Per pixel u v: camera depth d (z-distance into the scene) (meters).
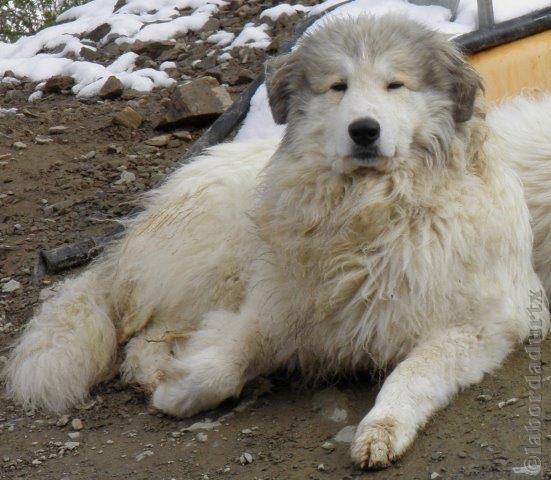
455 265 7.26
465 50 10.84
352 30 7.33
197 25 17.20
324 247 7.36
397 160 7.13
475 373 7.19
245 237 8.27
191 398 7.48
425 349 7.14
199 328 8.50
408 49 7.20
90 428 7.72
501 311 7.43
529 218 8.04
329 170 7.30
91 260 10.62
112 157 13.22
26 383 8.19
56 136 13.89
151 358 8.38
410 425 6.55
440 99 7.30
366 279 7.30
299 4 16.92
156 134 13.89
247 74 14.75
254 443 7.00
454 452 6.38
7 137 13.89
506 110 9.70
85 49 17.02
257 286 7.84
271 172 7.64
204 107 13.71
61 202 12.05
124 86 15.52
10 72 16.75
